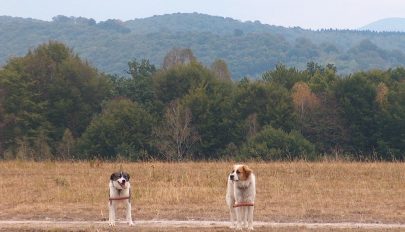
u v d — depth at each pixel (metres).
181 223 17.52
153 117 55.47
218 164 34.53
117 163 35.16
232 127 55.25
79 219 18.48
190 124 54.44
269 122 55.62
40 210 19.80
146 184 25.66
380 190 23.92
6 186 25.20
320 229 16.23
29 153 48.66
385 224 17.69
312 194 22.97
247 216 16.14
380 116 54.91
